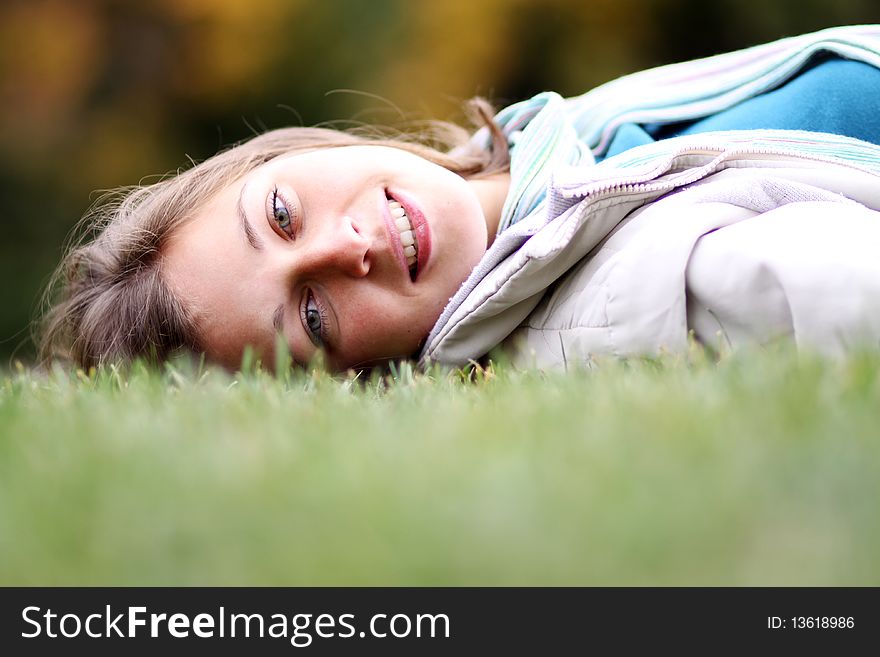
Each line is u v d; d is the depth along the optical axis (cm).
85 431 293
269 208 465
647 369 350
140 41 1509
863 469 212
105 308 495
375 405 353
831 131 494
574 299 413
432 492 213
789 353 322
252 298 461
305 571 187
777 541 183
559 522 193
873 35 520
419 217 462
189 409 323
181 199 495
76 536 207
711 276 365
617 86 569
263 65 1498
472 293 439
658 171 412
